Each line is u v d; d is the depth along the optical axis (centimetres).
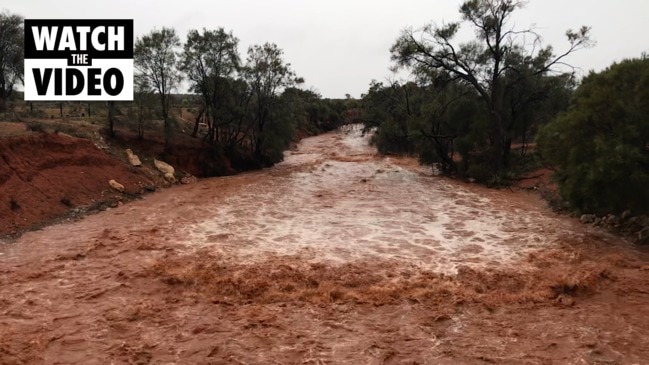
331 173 3016
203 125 3606
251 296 996
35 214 1568
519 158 2922
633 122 1338
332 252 1295
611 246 1330
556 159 1580
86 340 789
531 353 761
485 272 1125
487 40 2659
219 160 2983
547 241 1406
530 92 2797
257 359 741
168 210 1811
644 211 1409
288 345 786
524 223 1652
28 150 1806
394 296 993
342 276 1095
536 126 3106
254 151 3409
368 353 763
